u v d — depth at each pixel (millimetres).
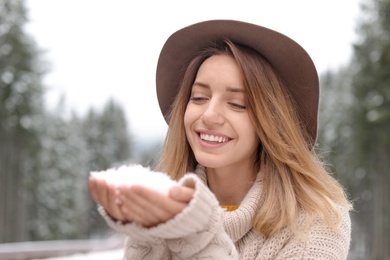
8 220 34406
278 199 1875
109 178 1417
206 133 1937
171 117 2223
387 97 29688
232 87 1916
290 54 2027
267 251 1818
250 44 2027
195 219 1412
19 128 33562
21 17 33812
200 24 2082
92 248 17859
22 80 33531
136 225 1396
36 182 36750
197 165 2166
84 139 65750
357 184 33469
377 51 30875
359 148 32094
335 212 1825
